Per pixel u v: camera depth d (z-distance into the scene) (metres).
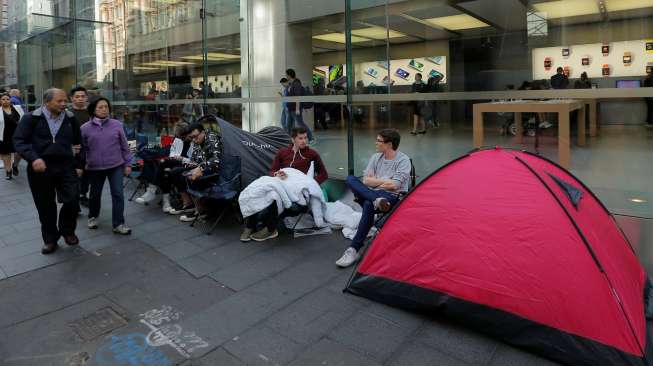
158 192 6.86
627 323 2.52
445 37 5.11
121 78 10.51
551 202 2.86
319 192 4.95
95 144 5.09
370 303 3.43
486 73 4.79
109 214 6.14
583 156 4.21
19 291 3.79
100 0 11.04
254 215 4.87
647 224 3.77
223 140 5.51
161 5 8.84
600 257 2.72
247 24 7.06
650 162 3.90
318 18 6.19
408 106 5.35
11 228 5.61
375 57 5.66
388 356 2.75
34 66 15.10
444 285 3.09
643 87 3.84
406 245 3.29
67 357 2.84
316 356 2.77
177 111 8.65
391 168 4.50
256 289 3.73
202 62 7.94
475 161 3.26
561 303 2.68
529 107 4.49
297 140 5.19
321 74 6.18
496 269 2.90
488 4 4.68
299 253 4.52
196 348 2.90
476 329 2.98
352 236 4.86
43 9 13.99
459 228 3.06
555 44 4.32
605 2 4.05
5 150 8.79
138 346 2.94
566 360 2.63
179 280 3.95
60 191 4.64
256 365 2.70
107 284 3.90
